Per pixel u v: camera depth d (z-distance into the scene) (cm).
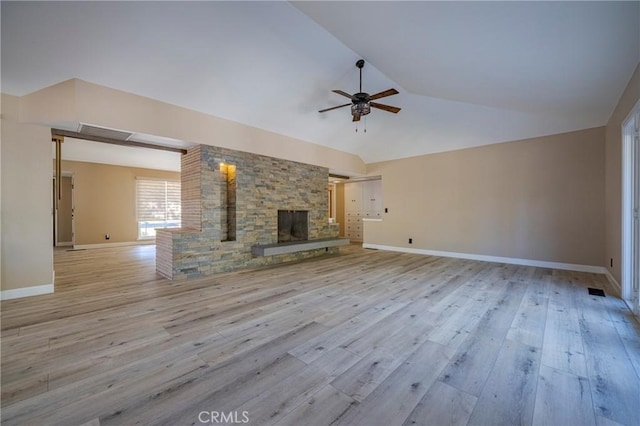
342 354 204
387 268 495
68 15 251
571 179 479
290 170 573
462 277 430
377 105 372
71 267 493
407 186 693
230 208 491
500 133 529
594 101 354
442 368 187
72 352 207
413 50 277
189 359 197
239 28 302
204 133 436
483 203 575
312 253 622
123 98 354
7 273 326
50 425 137
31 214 340
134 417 142
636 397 158
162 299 325
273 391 163
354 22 252
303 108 486
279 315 278
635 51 232
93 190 738
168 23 281
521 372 183
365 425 138
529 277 429
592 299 326
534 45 227
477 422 140
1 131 323
